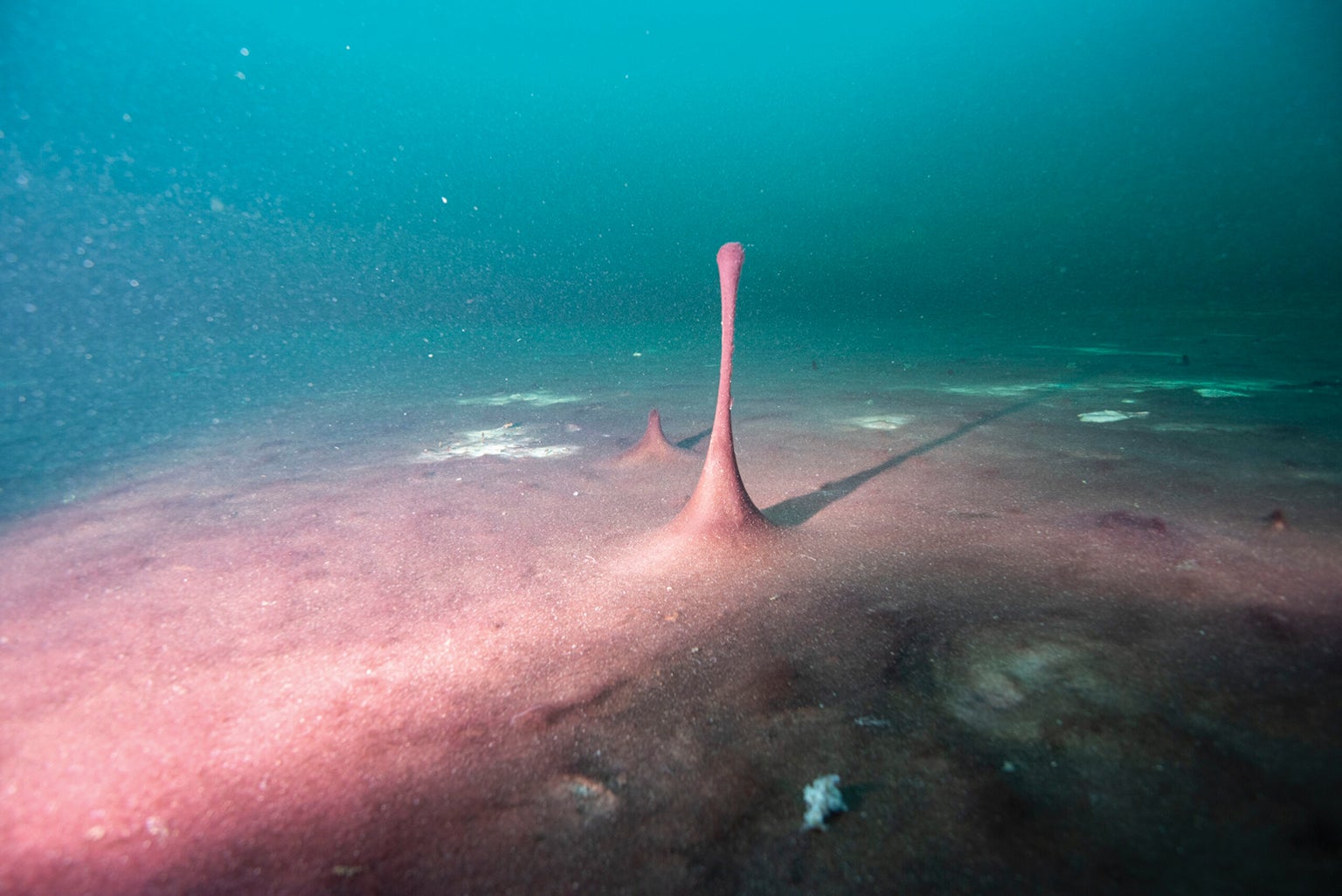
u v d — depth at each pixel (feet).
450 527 15.48
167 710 8.96
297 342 59.26
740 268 11.69
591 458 21.17
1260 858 5.63
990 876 5.74
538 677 9.39
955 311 71.15
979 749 7.30
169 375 42.37
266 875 6.28
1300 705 7.46
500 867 6.22
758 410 27.17
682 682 8.98
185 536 15.51
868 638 9.70
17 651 10.61
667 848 6.32
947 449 19.57
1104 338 44.91
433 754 7.91
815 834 6.33
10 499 18.86
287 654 10.27
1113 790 6.54
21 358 50.78
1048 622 9.71
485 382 38.19
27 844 6.75
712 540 12.64
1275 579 10.18
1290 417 20.58
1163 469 16.21
